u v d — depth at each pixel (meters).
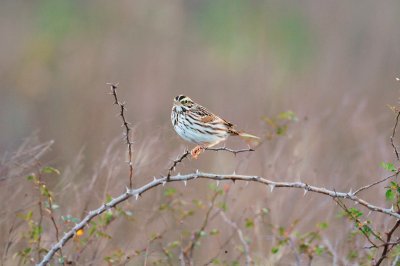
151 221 12.48
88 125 17.88
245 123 17.17
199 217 13.45
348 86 21.02
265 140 13.80
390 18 25.25
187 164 14.17
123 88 20.59
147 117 18.50
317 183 13.47
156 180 9.52
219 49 25.12
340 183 13.77
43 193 10.30
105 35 24.56
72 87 21.41
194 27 26.62
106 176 12.20
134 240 12.15
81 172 14.19
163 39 24.69
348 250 11.57
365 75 21.88
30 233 10.64
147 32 24.91
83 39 24.45
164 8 25.89
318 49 25.36
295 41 25.78
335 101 19.14
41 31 25.22
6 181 11.66
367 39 24.72
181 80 21.94
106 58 22.56
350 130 16.33
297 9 27.41
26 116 19.89
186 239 12.74
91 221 10.54
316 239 11.87
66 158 15.09
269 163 13.56
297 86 20.92
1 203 11.63
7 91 21.81
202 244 12.78
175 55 23.73
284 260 11.91
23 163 11.89
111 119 18.36
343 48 24.19
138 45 23.94
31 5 27.00
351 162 14.92
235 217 12.98
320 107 18.41
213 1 27.75
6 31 25.30
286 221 12.76
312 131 15.09
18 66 23.05
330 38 25.12
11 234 11.50
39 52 23.20
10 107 20.58
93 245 11.24
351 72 22.42
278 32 26.31
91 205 11.84
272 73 22.75
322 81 21.38
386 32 24.53
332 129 16.20
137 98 19.77
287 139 14.12
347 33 25.17
